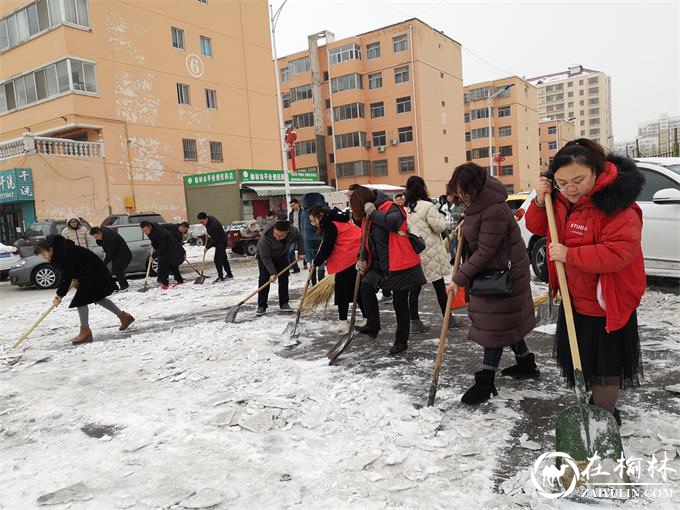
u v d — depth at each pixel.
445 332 3.38
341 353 4.53
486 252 3.18
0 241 20.47
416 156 38.72
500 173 55.78
